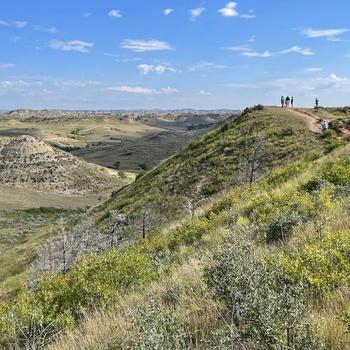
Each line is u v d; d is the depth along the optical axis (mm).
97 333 4797
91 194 108375
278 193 12555
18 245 46719
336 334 3008
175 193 30281
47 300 7277
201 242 10203
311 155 23219
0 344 6223
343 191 9094
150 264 8938
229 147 32938
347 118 31078
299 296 3318
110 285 7480
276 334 2799
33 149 124188
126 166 179125
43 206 79875
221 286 3564
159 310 3885
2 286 26297
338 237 4938
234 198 15977
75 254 24984
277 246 6492
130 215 30438
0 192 85812
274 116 37375
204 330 3785
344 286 3840
